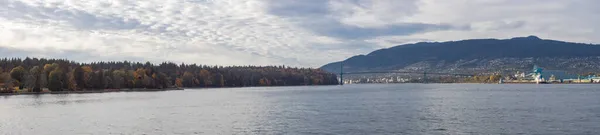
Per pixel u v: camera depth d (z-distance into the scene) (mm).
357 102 125750
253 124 70438
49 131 63062
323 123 71125
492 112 88625
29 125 69438
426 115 82938
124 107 105812
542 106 104188
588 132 60812
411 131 62219
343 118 78188
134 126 68000
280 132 62031
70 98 150375
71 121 74562
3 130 64250
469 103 117812
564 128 64438
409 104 114938
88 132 62062
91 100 137500
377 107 104062
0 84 192000
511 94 181625
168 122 73062
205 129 64938
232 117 80938
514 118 77125
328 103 121312
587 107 99875
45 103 120875
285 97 162875
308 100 138750
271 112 91312
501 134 59594
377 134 59719
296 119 77062
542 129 63594
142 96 170125
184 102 128125
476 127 65938
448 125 68188
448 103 118500
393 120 74688
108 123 71688
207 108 102812
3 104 116312
